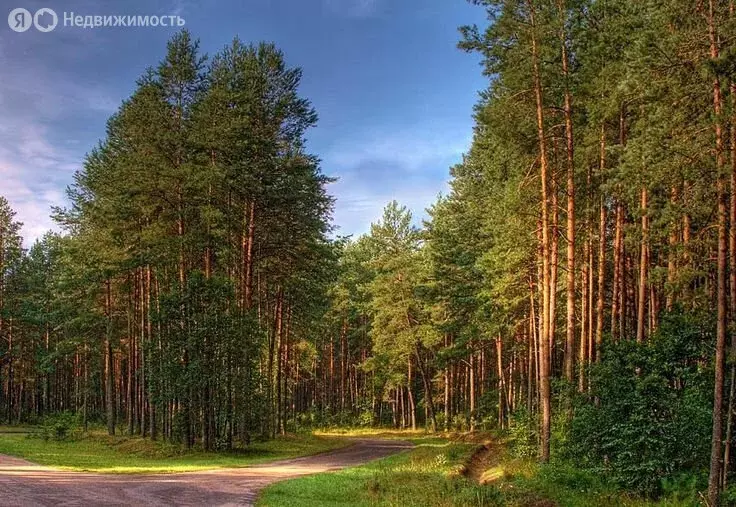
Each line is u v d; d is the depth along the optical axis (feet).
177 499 45.96
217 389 94.79
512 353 146.51
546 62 66.80
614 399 52.16
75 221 125.59
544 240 69.00
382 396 220.23
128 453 93.56
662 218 47.93
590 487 49.34
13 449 90.74
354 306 217.15
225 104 101.09
